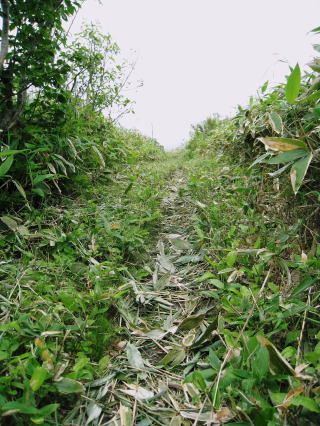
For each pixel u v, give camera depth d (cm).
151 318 142
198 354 115
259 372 81
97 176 295
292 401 71
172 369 112
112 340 122
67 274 153
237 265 155
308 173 150
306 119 139
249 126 221
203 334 118
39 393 82
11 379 83
